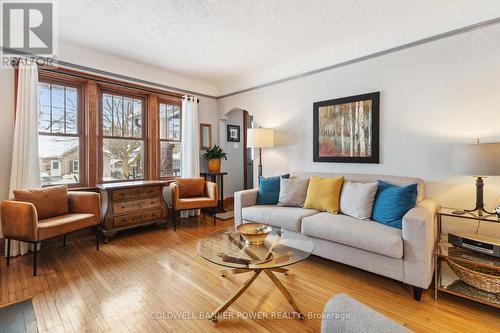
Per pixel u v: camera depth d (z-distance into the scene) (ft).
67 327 5.11
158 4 7.55
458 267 6.11
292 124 12.29
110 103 11.84
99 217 9.46
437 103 8.23
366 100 9.73
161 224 12.40
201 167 15.46
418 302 6.02
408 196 7.06
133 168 12.71
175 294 6.35
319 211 9.04
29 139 9.08
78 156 10.87
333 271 7.69
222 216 14.38
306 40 9.95
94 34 9.42
